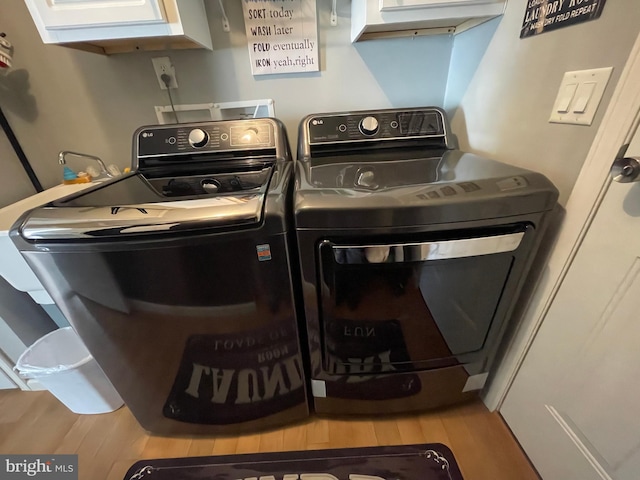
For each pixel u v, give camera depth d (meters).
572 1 0.73
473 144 1.22
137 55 1.26
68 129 1.36
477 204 0.71
